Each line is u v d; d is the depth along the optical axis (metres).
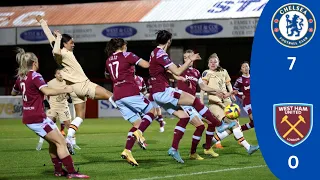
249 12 42.25
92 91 14.60
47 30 14.47
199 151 15.70
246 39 47.62
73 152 14.53
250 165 12.63
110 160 13.96
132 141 12.34
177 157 13.02
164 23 44.53
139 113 13.22
